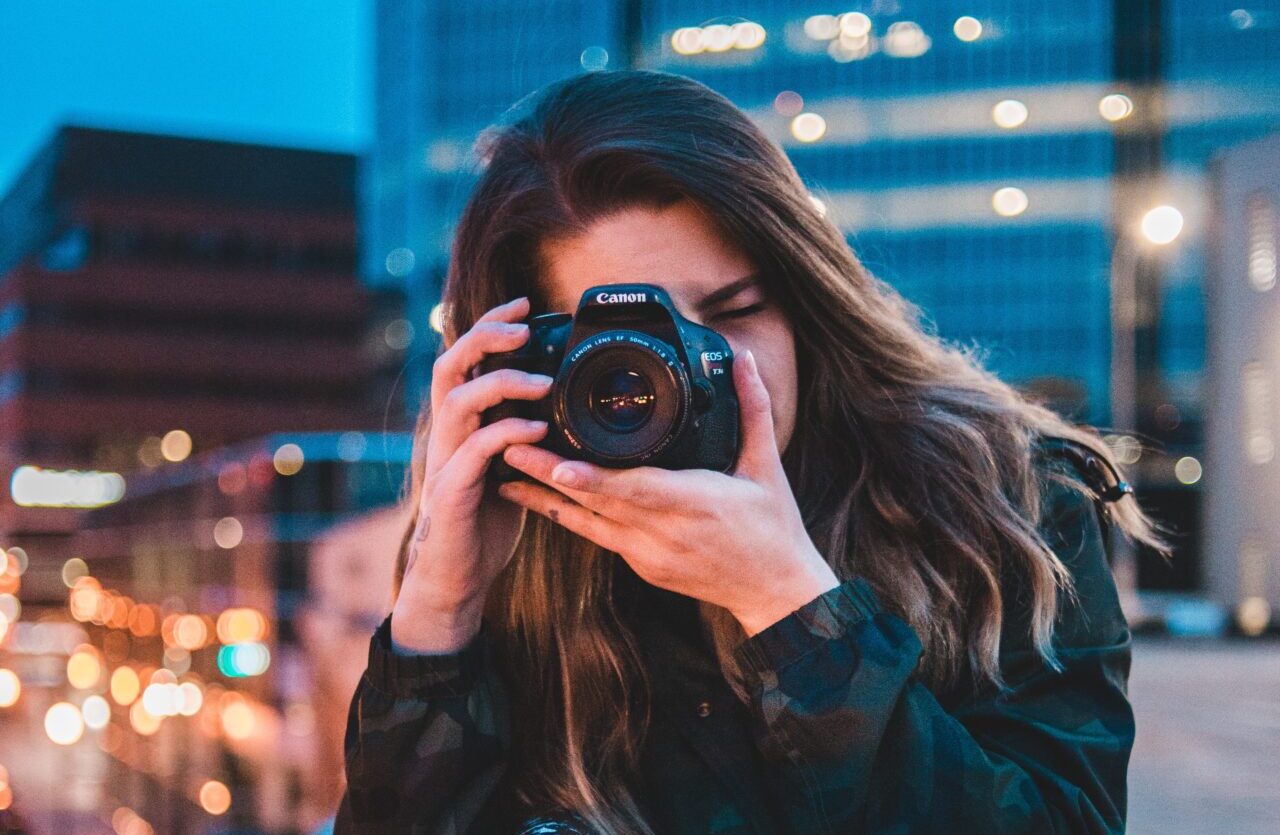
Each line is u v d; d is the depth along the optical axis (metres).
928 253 50.66
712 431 1.17
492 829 1.31
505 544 1.32
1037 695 1.22
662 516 1.15
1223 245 22.11
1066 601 1.25
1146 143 47.75
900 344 1.40
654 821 1.25
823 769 1.13
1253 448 21.56
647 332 1.16
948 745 1.12
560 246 1.29
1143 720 11.07
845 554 1.31
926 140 50.91
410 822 1.26
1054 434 1.43
